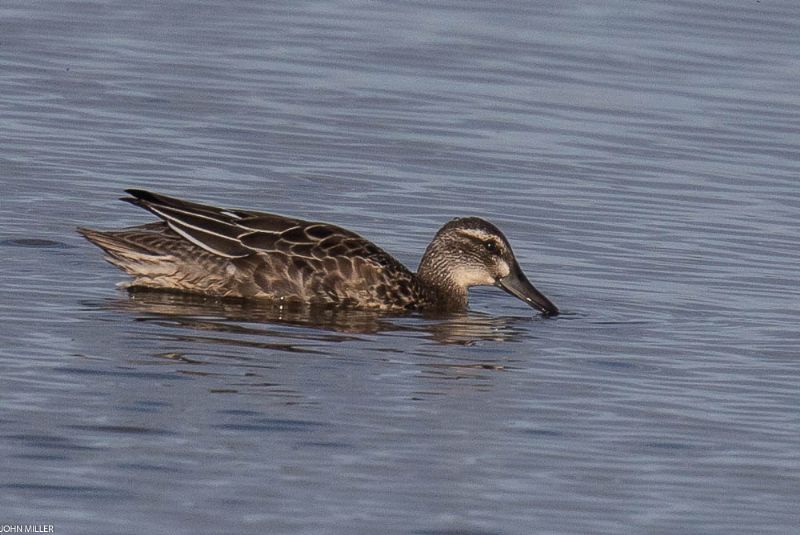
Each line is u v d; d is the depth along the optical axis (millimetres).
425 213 21188
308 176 22297
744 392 15242
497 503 12500
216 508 12133
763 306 18156
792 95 27719
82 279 17797
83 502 12141
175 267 17562
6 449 12914
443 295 18203
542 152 24094
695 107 26812
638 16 31812
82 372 14688
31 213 19891
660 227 21109
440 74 27594
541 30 30531
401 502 12406
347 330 16781
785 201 22578
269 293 17641
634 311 17875
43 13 29328
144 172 21922
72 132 23297
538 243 20266
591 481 13016
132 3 30500
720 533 12203
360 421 13945
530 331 17078
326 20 30359
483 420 14172
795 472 13383
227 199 21141
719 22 31688
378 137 24219
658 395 15062
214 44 28375
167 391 14344
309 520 12023
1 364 14758
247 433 13523
